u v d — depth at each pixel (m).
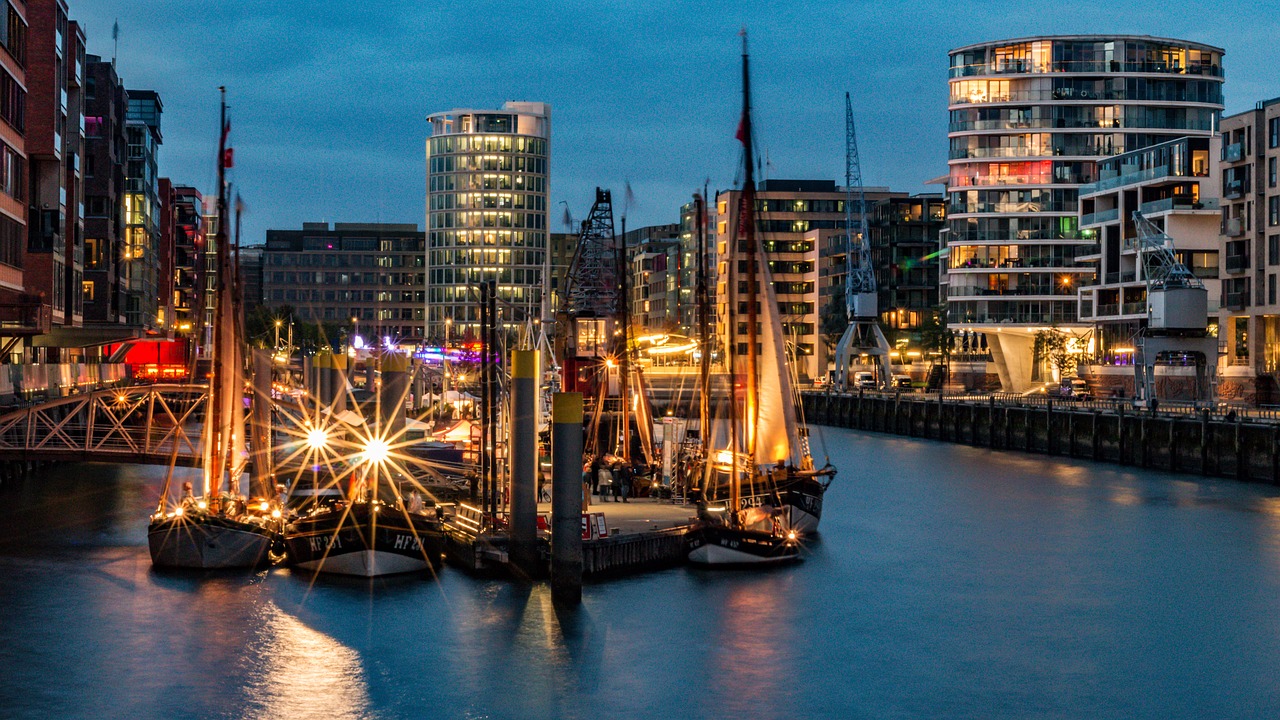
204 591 58.56
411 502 63.84
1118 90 186.75
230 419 68.88
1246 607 58.81
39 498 88.25
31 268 107.69
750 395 69.06
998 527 80.06
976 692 46.72
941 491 98.25
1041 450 131.12
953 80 191.38
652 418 92.75
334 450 86.94
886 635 53.53
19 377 92.50
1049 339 179.25
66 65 113.81
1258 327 131.50
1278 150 128.62
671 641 51.75
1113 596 60.78
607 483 76.38
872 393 180.25
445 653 49.94
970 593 60.97
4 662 48.69
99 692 45.69
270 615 54.75
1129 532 77.94
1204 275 150.88
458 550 63.41
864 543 73.69
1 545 69.50
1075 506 89.06
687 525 65.94
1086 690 47.06
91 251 145.25
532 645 50.91
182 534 62.84
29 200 107.75
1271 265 129.75
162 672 47.78
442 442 87.00
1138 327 152.25
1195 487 98.31
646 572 62.12
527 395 59.34
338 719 43.56
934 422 153.25
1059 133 188.12
